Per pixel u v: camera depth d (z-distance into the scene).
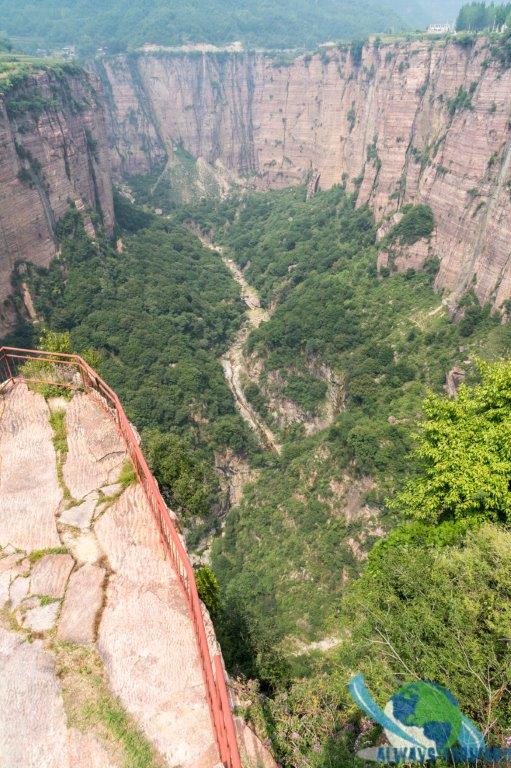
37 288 60.47
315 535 47.03
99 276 69.25
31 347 57.53
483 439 19.28
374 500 44.25
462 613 11.84
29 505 10.47
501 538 13.59
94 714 7.08
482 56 65.38
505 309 53.81
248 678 17.64
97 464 11.45
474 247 60.59
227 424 61.53
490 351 51.28
